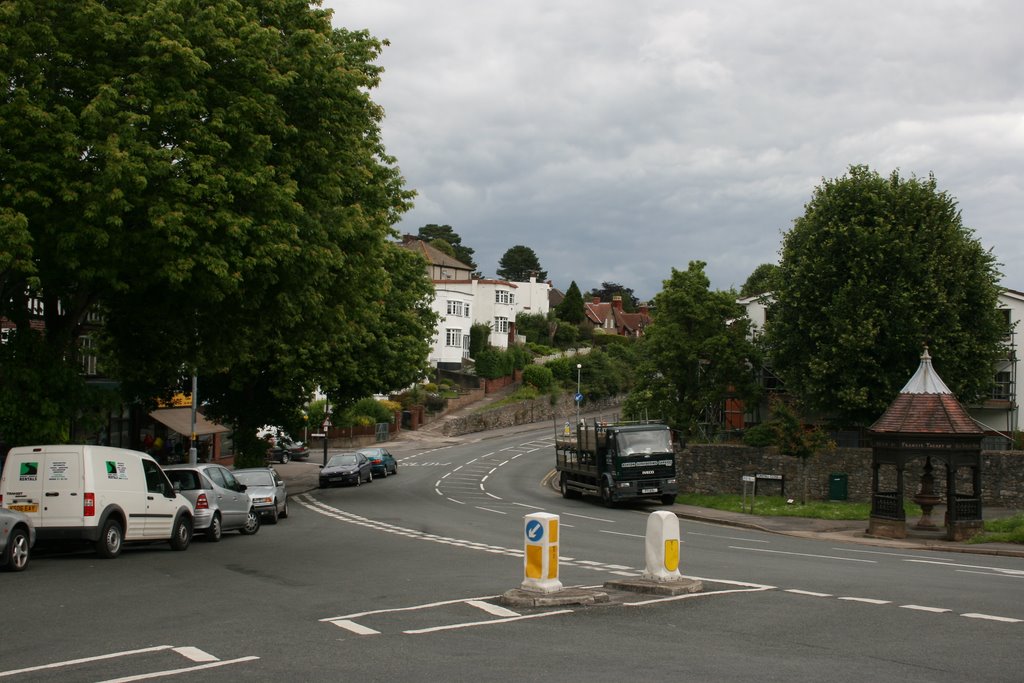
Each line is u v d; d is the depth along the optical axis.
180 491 23.25
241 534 26.03
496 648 9.98
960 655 9.78
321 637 10.66
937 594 14.57
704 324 47.97
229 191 19.72
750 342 48.56
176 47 18.91
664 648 10.00
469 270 115.44
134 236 18.75
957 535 25.70
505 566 18.27
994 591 15.08
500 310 106.94
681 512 35.06
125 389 39.44
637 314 148.50
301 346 28.20
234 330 23.77
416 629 11.12
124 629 11.24
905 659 9.56
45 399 21.39
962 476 35.00
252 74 20.55
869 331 39.69
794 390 43.59
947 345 40.41
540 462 63.81
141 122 18.69
